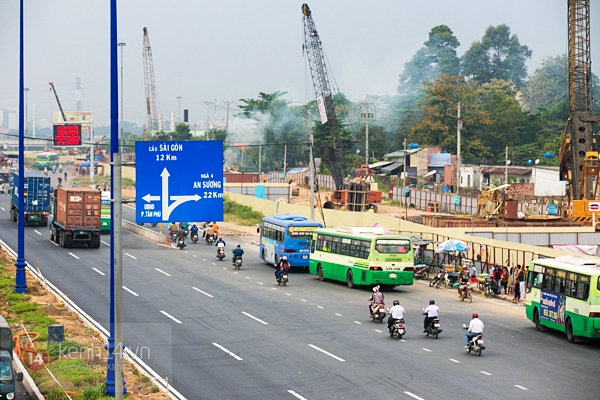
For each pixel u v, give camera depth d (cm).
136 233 9206
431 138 18388
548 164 16238
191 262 7000
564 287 4162
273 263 6806
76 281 5769
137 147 2944
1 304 4731
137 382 3177
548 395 3041
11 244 7700
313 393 3052
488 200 9556
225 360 3578
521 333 4353
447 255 6550
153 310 4759
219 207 3002
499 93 19175
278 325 4388
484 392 3078
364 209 11675
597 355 3803
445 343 4034
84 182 16738
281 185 13625
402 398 2986
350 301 5275
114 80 2919
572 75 10012
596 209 8962
